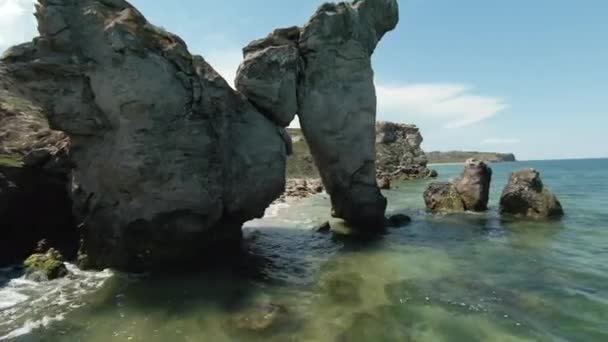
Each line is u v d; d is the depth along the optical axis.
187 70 17.95
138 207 17.19
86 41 16.95
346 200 27.95
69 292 15.24
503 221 28.72
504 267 18.00
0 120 22.80
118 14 17.39
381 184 58.00
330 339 11.56
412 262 19.16
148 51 16.86
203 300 14.52
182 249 18.48
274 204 41.22
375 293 15.16
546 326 12.15
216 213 18.92
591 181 64.81
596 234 23.98
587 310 13.15
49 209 22.03
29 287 15.73
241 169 20.50
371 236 24.98
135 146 16.75
